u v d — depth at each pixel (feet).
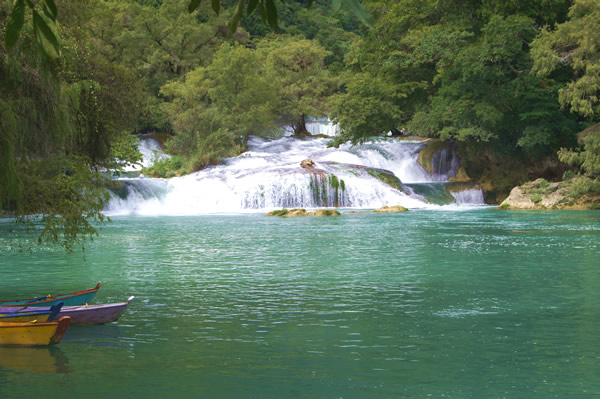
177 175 209.26
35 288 50.83
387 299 45.27
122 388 25.30
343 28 467.52
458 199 199.41
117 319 37.96
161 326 36.55
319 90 306.76
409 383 25.98
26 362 29.09
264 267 62.64
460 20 204.44
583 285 51.06
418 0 212.23
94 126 49.14
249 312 40.63
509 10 194.70
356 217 141.69
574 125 187.52
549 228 108.58
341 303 43.73
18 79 36.14
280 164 206.69
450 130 191.93
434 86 217.56
